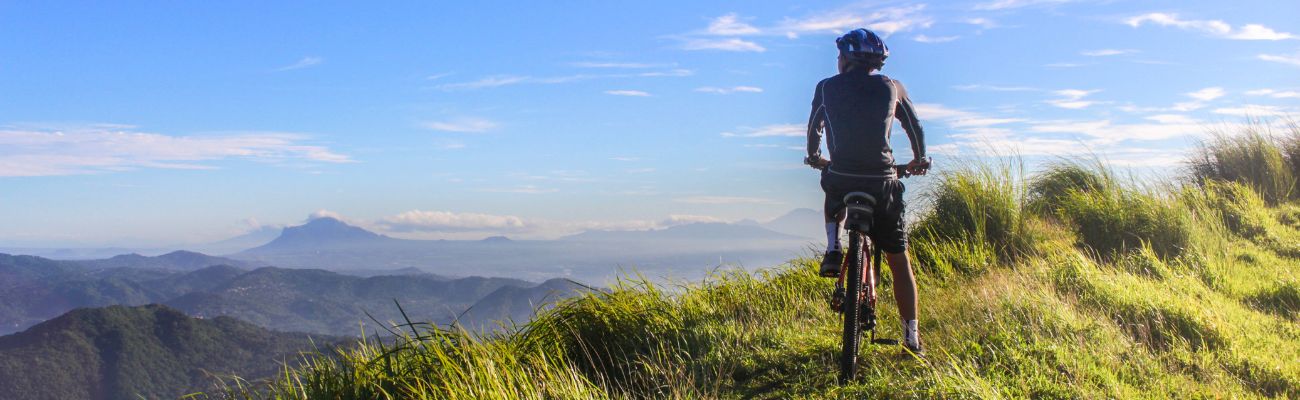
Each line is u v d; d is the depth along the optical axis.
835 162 3.93
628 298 5.54
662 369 4.57
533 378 4.01
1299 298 5.75
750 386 4.26
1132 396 3.56
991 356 4.11
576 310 5.24
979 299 5.26
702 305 5.78
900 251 4.12
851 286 3.90
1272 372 3.92
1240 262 7.12
